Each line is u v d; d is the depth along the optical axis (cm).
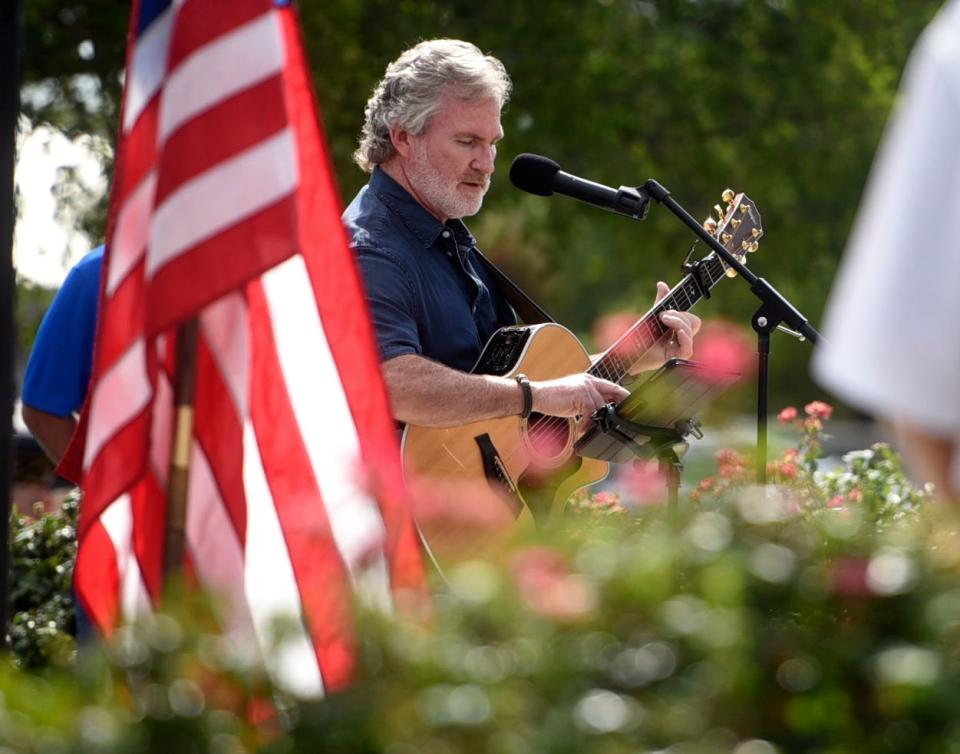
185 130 892
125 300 935
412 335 1425
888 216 587
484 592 679
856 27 5228
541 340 1506
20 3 1148
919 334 571
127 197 949
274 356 998
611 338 1638
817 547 723
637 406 1385
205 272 879
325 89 4144
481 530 912
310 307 1003
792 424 1816
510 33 4509
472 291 1526
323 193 995
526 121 4616
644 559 697
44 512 1900
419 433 1449
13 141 1142
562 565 709
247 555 966
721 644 650
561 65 4547
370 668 648
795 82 4988
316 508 930
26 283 4041
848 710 648
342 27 4197
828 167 5103
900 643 662
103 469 922
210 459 948
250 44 907
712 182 4916
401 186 1488
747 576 698
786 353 6488
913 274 575
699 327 1573
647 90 4825
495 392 1407
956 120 576
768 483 1292
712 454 1292
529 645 649
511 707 617
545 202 5147
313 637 692
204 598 687
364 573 820
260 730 637
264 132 898
